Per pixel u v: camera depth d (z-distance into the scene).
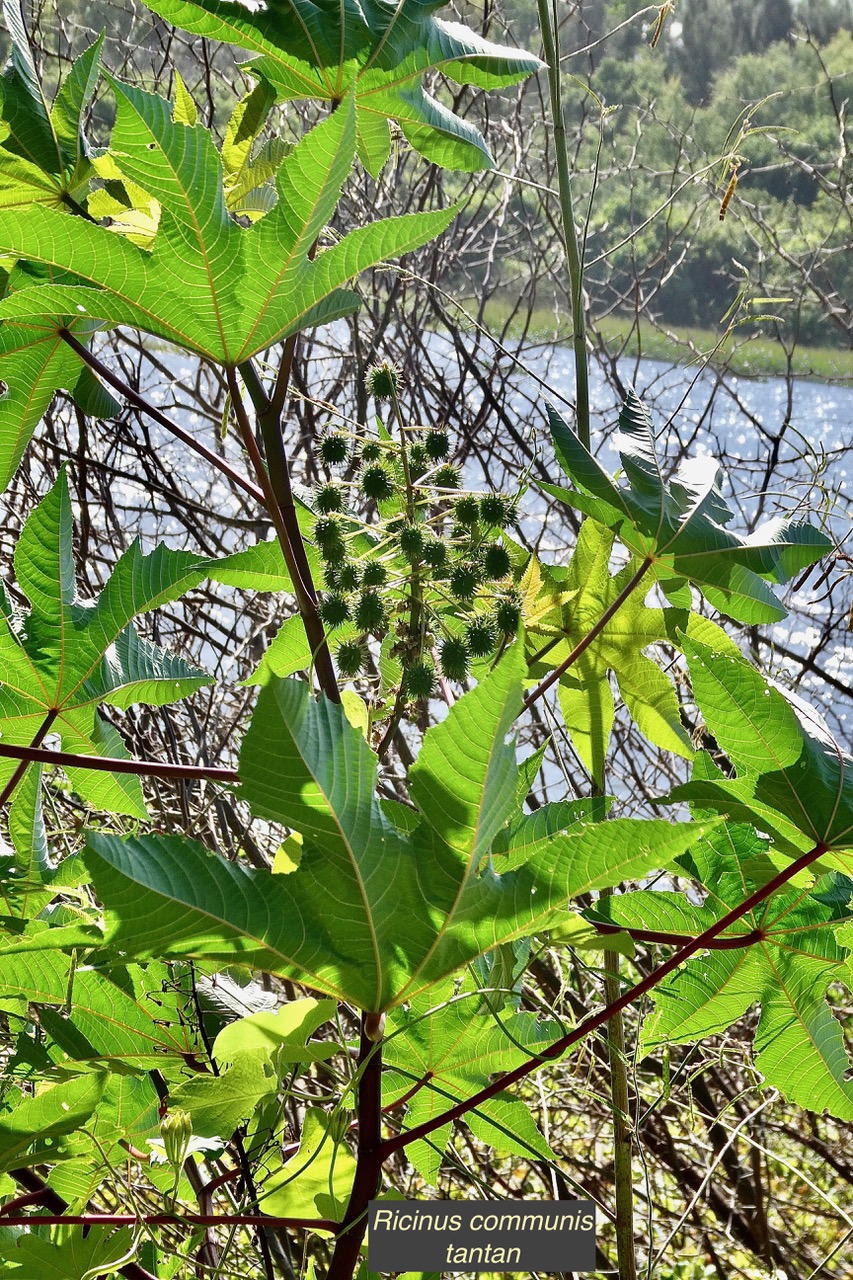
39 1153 1.17
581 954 2.60
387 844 0.88
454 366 4.53
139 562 1.42
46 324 1.32
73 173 1.32
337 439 1.44
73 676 1.42
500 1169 3.76
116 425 3.31
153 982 1.21
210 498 4.13
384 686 1.42
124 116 0.94
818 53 5.15
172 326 1.09
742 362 5.38
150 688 1.49
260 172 1.32
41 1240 1.05
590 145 5.44
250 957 0.90
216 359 1.12
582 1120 3.96
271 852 3.31
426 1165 1.32
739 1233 3.82
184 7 1.23
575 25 5.26
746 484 3.54
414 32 1.30
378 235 1.04
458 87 3.85
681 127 5.38
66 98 1.31
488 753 0.84
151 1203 1.28
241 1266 1.46
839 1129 4.05
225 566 1.42
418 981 0.95
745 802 1.13
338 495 1.40
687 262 5.25
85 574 3.04
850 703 3.71
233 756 3.32
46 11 4.08
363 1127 1.00
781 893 1.17
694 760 1.26
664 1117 3.59
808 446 2.50
